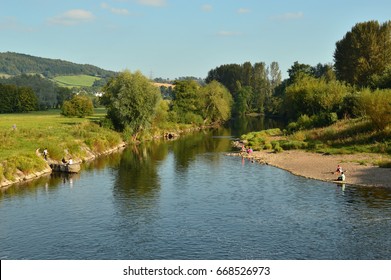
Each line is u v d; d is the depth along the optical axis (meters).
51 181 50.34
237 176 52.47
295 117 113.50
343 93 95.25
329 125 86.12
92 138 73.88
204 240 30.38
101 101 97.44
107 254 28.25
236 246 29.12
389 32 115.31
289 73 169.62
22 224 34.44
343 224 32.94
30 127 87.31
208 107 139.00
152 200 41.38
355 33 117.12
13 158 52.06
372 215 34.97
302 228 32.31
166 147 84.19
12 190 45.72
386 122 66.38
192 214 36.56
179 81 131.88
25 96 177.88
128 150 79.62
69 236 31.66
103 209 38.47
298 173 53.03
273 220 34.44
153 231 32.44
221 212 37.00
